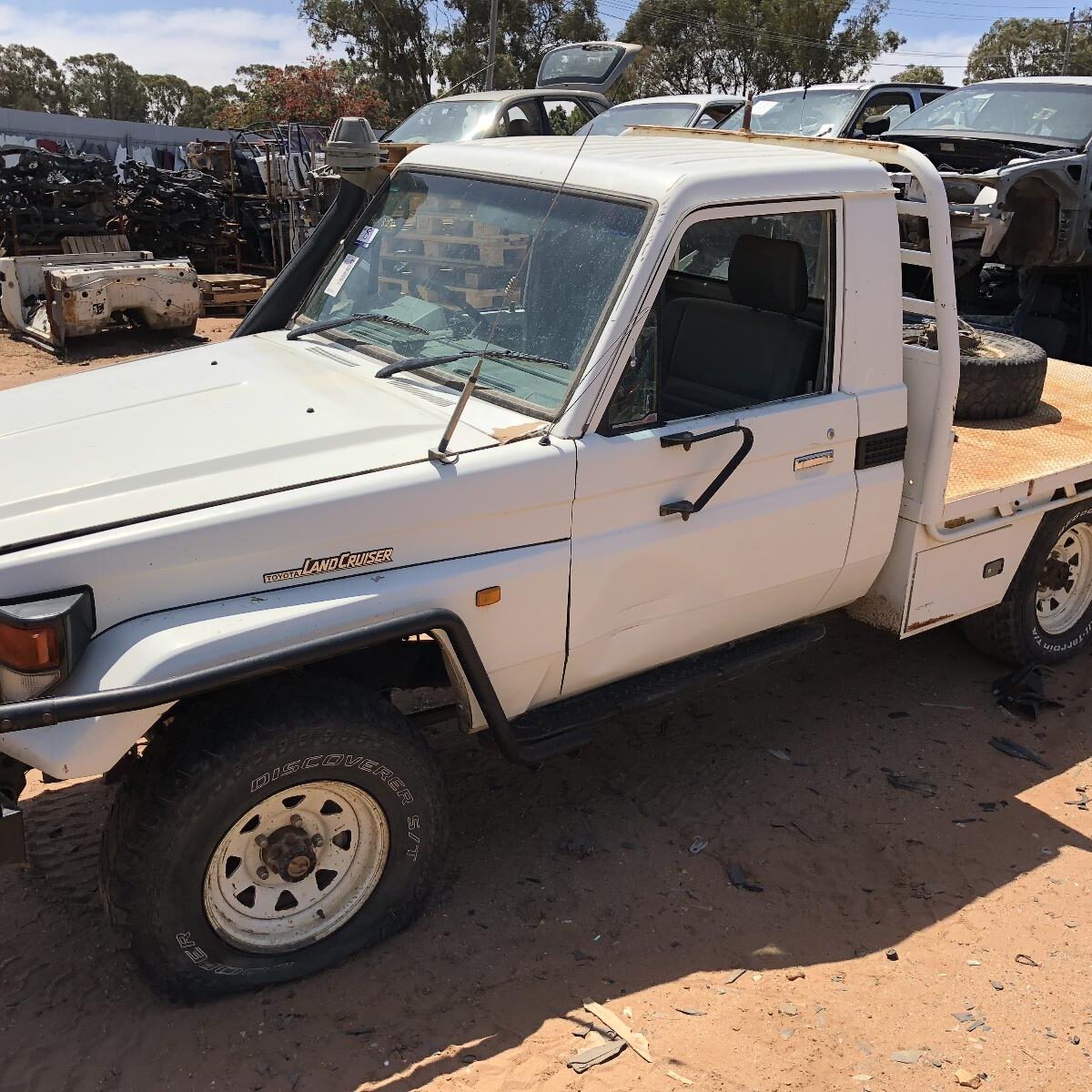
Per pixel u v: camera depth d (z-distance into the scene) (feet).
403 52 123.75
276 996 10.14
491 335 11.63
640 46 31.53
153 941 9.28
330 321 13.41
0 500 9.39
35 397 12.02
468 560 10.22
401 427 10.64
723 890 12.00
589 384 10.57
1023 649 16.51
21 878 11.76
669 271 11.89
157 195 59.93
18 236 52.19
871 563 13.55
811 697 16.37
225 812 9.19
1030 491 14.75
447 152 13.64
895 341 12.85
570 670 11.37
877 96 37.68
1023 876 12.44
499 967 10.65
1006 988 10.69
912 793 13.98
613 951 10.98
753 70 151.33
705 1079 9.38
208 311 55.26
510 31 118.01
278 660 8.92
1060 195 27.12
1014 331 29.04
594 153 12.36
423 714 11.55
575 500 10.65
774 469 12.09
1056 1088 9.51
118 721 8.73
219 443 10.28
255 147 69.62
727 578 12.07
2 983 10.30
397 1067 9.38
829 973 10.82
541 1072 9.37
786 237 12.19
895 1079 9.52
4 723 7.98
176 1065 9.34
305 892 10.27
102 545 8.79
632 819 13.20
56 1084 9.16
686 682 12.27
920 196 12.82
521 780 13.89
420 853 10.61
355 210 14.65
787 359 12.33
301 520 9.39
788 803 13.65
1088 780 14.48
